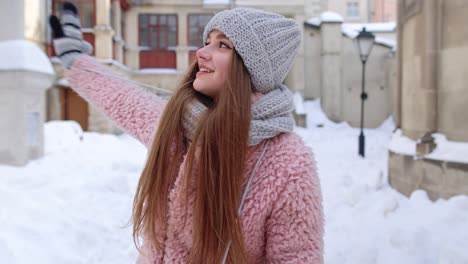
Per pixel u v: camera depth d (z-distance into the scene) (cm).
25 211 446
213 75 127
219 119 117
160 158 125
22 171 660
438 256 332
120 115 151
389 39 2428
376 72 2152
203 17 2055
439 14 476
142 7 2028
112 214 507
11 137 709
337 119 2092
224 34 127
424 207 438
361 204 518
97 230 446
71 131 1125
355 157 1127
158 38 2050
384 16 3550
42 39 1301
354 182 666
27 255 355
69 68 160
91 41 1641
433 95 485
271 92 130
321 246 118
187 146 128
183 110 130
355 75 2162
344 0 3525
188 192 118
